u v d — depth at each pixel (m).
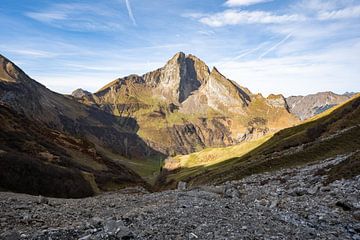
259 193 41.44
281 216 24.62
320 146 91.75
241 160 155.38
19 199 35.72
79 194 75.06
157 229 17.83
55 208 31.20
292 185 50.28
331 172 49.12
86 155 149.00
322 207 30.20
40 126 155.38
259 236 18.30
